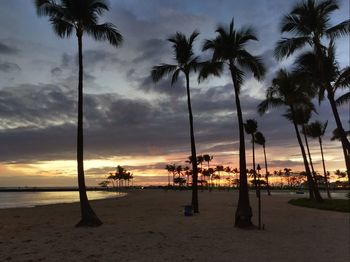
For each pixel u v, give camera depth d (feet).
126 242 40.86
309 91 77.82
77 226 55.16
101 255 33.86
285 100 109.09
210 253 34.83
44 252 35.29
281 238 43.75
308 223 59.11
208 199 156.97
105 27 59.26
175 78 81.61
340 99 72.90
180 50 79.41
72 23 58.95
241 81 59.11
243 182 54.34
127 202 141.59
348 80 68.33
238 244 39.65
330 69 69.77
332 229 51.85
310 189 121.49
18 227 56.39
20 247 38.01
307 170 113.39
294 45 68.03
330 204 98.17
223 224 58.03
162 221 63.16
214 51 58.34
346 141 68.59
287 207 98.89
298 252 35.27
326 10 66.28
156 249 36.78
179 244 39.65
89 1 57.11
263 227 52.37
